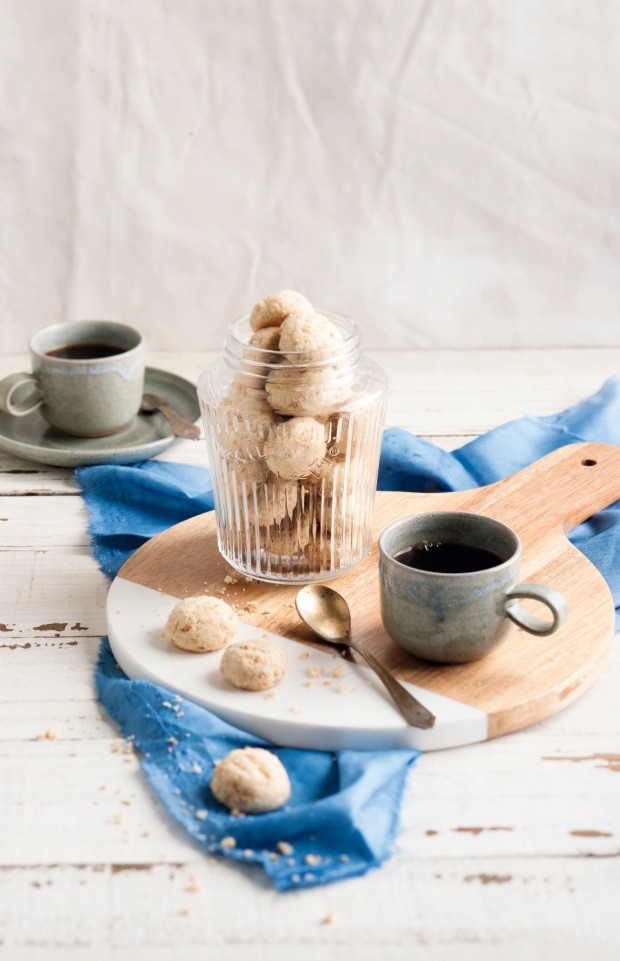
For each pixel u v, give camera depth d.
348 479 1.08
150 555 1.14
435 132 1.49
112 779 0.97
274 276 1.55
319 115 1.48
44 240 1.52
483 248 1.55
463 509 1.19
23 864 0.91
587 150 1.51
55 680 1.05
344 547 1.10
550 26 1.45
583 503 1.19
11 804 0.95
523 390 1.46
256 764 0.94
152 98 1.46
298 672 1.02
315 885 0.90
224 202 1.51
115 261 1.53
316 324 1.07
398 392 1.46
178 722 0.98
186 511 1.24
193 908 0.89
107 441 1.33
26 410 1.30
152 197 1.50
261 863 0.91
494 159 1.51
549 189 1.52
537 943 0.87
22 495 1.27
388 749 0.98
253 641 1.02
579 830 0.93
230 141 1.49
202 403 1.10
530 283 1.56
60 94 1.45
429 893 0.90
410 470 1.25
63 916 0.88
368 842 0.91
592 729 1.00
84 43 1.43
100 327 1.35
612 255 1.55
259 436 1.07
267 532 1.09
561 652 1.03
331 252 1.54
